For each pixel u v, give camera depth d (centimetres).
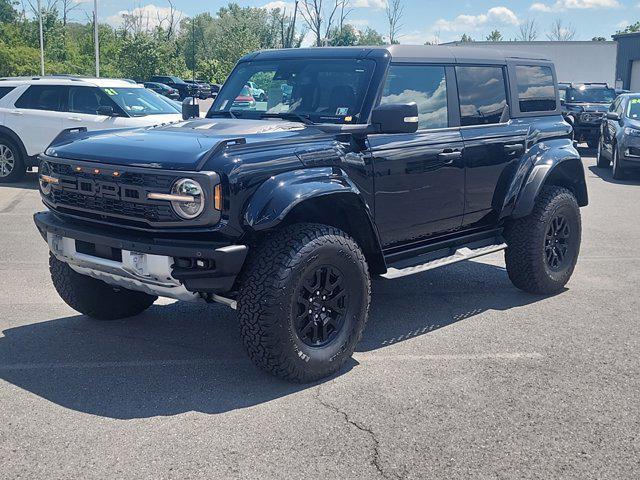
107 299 572
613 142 1602
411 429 408
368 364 505
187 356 515
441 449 386
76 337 550
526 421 420
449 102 595
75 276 549
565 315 621
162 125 558
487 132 616
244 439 393
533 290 671
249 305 441
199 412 425
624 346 546
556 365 506
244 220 438
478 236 635
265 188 445
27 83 1357
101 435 396
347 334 482
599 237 955
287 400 444
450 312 629
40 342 538
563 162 678
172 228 438
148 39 5062
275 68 590
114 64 5128
